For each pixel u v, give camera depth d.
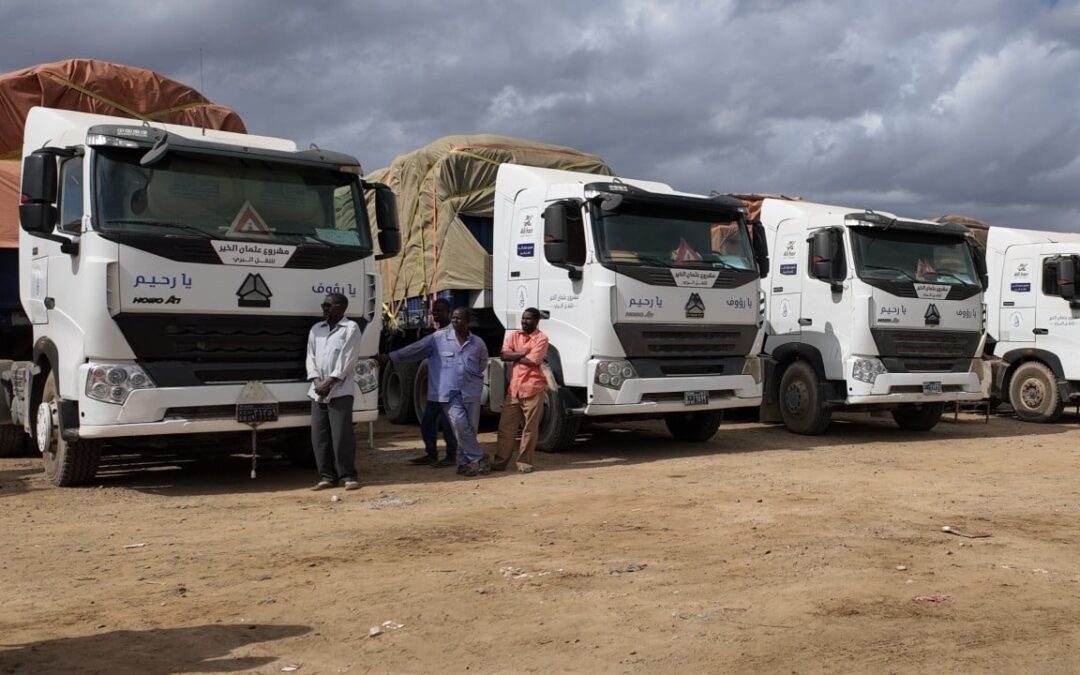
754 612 5.57
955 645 5.00
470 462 10.70
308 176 9.95
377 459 11.98
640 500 9.13
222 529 7.89
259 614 5.58
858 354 13.97
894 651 4.91
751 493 9.51
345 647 5.03
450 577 6.34
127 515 8.49
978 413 18.92
